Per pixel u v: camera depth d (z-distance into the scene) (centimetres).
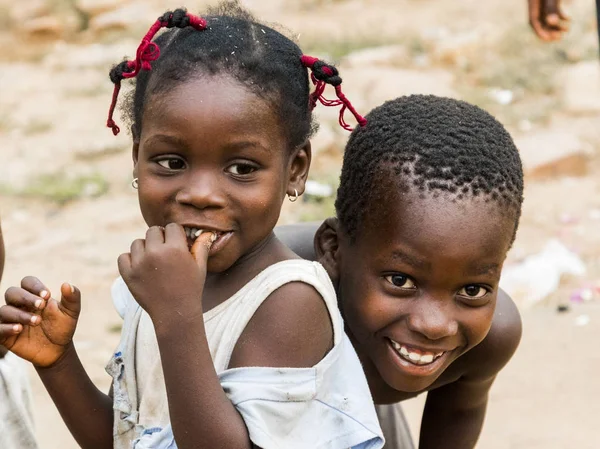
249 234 292
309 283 292
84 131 1322
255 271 302
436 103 328
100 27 1741
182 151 284
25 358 319
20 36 1769
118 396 318
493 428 598
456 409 389
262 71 291
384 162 312
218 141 282
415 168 306
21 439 384
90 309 822
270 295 290
